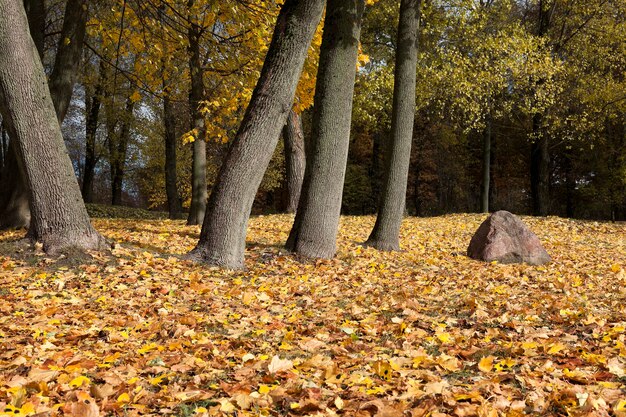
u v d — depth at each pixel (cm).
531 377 326
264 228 1297
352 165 3419
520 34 1836
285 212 1717
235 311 530
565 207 3475
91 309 520
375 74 1850
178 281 652
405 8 1005
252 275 733
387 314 525
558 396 284
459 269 876
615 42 2089
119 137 2784
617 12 2172
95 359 361
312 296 620
